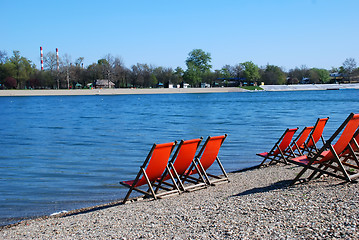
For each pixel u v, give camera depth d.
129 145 17.61
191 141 8.28
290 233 4.62
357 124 7.62
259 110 42.53
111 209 7.41
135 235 5.26
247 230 4.89
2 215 7.69
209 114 38.19
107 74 132.00
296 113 35.97
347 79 159.38
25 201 8.69
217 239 4.69
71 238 5.53
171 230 5.30
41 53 136.50
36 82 125.94
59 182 10.52
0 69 122.75
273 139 18.36
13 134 23.27
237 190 8.16
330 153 7.74
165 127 25.95
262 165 11.48
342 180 7.56
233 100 74.06
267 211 5.67
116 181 10.52
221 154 14.45
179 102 69.25
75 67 133.75
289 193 6.79
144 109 49.56
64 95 115.31
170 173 8.23
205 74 151.12
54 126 28.28
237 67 157.62
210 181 9.23
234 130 22.86
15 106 61.88
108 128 25.95
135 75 137.50
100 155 14.91
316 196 6.27
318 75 162.38
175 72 156.75
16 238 5.97
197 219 5.68
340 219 4.89
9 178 11.13
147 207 7.16
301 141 11.81
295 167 10.60
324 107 44.00
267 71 159.62
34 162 13.70
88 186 10.00
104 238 5.30
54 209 8.02
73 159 14.14
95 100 83.31
